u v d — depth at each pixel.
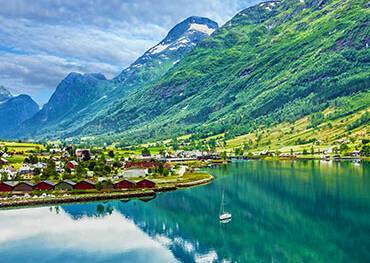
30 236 137.00
